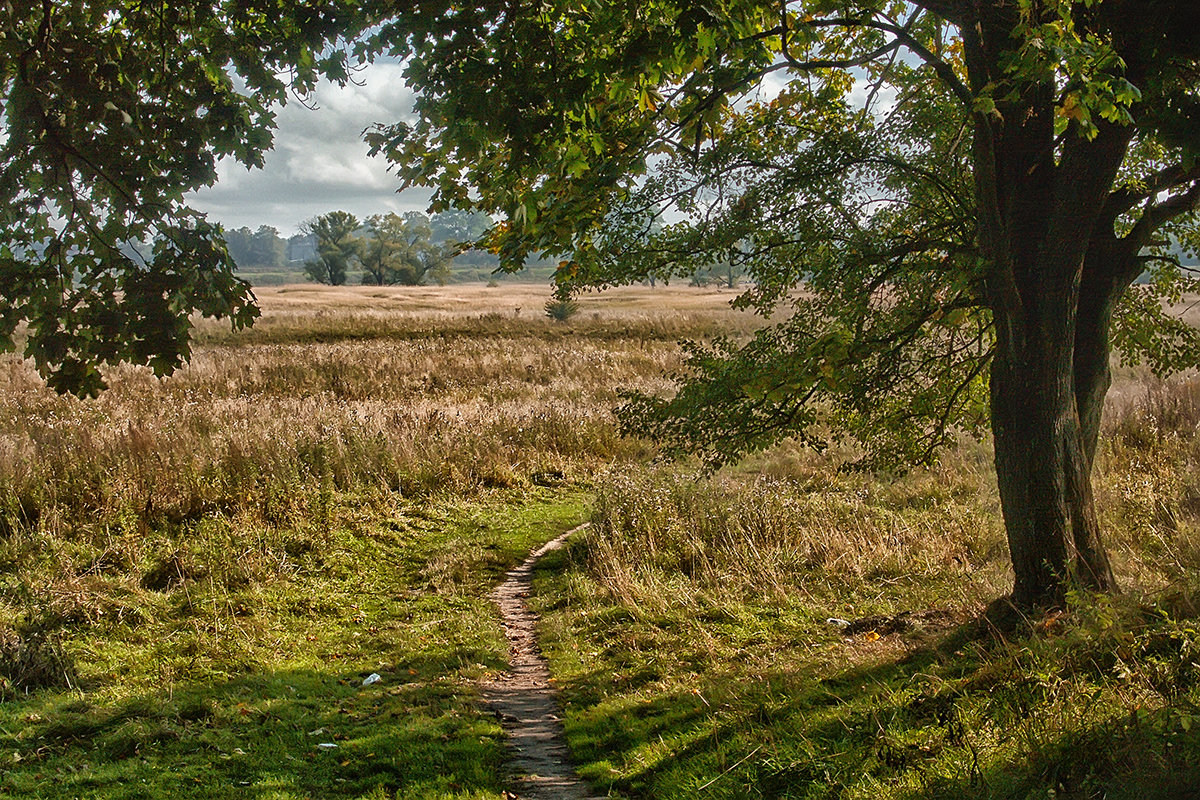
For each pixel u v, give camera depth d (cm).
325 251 11044
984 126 639
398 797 550
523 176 553
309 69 510
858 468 947
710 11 461
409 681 815
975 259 700
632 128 639
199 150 468
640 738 643
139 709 702
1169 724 423
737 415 793
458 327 4212
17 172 453
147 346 441
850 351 735
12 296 439
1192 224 868
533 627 991
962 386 866
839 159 768
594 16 492
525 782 583
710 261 803
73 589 962
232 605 980
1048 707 492
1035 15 587
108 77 459
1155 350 882
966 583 955
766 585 1031
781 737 574
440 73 480
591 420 1995
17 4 452
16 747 625
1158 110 600
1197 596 609
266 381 2497
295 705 740
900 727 536
